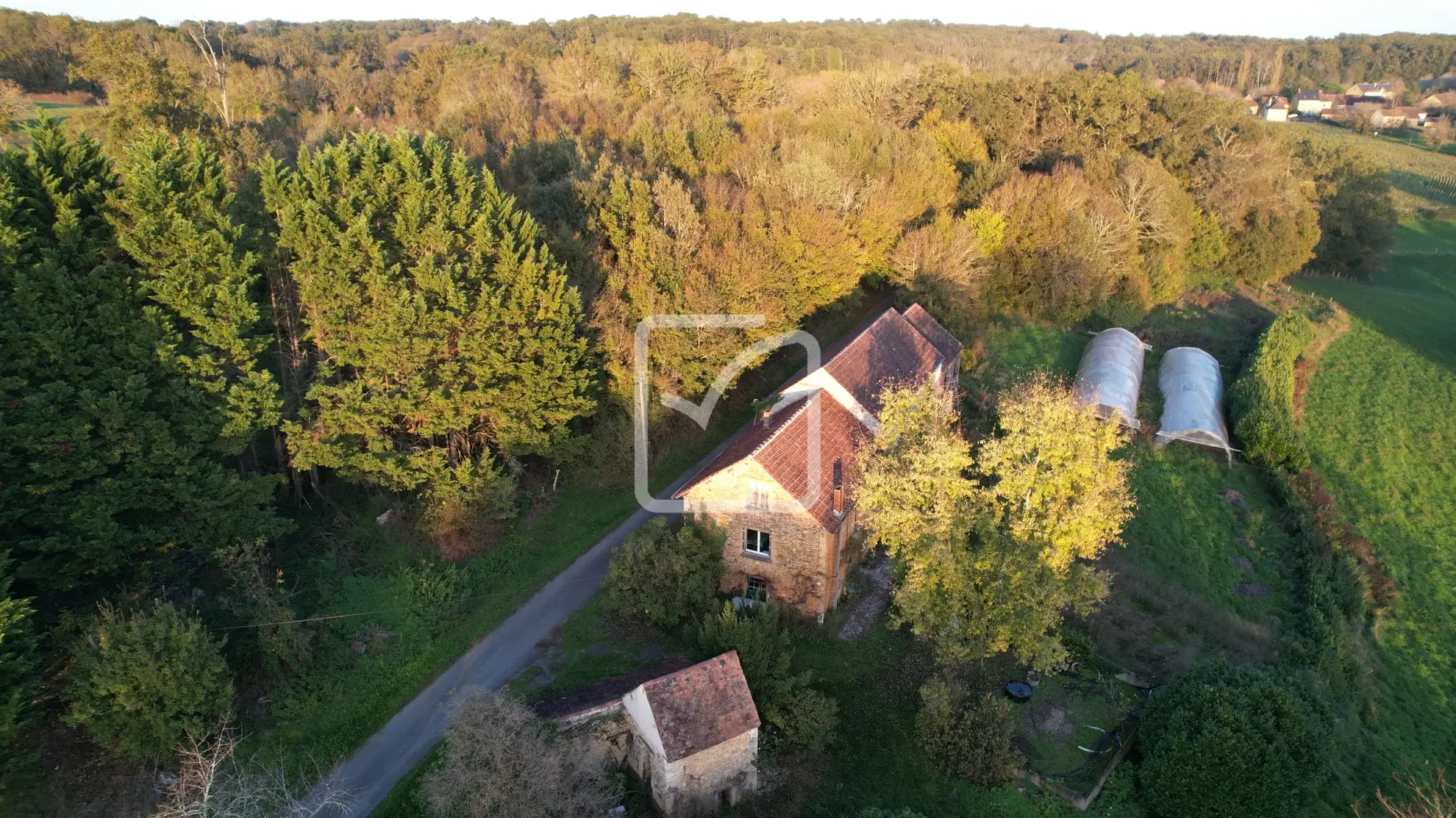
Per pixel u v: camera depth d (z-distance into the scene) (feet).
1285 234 273.75
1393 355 238.68
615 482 151.53
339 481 136.77
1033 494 103.04
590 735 97.76
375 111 273.13
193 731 88.53
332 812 91.35
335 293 117.70
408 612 117.08
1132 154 271.49
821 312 197.06
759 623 107.86
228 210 113.29
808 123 256.32
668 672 103.35
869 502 107.76
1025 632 101.65
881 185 207.21
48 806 84.23
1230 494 165.89
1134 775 102.01
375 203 125.90
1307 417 204.54
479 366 125.39
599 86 271.90
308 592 116.26
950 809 98.68
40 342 94.63
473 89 265.13
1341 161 316.40
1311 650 121.39
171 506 104.12
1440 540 159.22
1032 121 294.46
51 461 94.58
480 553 130.93
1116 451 175.42
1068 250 224.33
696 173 210.59
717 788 97.30
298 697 102.32
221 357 110.32
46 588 95.81
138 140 112.88
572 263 152.35
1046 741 106.42
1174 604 132.36
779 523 118.52
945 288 195.83
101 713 86.48
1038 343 222.48
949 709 104.37
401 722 103.71
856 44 521.24
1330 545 152.76
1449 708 121.90
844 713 110.52
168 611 89.15
